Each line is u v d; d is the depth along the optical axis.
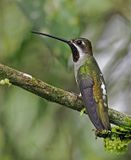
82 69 9.11
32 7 9.81
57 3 9.84
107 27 13.20
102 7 12.86
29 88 7.75
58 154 11.96
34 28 9.95
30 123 12.07
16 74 7.71
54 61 12.12
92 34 13.03
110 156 12.02
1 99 12.24
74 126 12.25
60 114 12.24
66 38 9.79
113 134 7.76
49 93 7.80
